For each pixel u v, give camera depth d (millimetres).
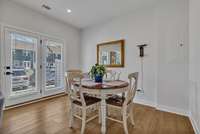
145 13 3223
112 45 3912
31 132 1900
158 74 2885
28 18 3242
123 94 2344
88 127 2094
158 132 1936
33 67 3447
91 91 1999
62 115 2537
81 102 1947
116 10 3342
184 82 2555
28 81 3342
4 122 2197
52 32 3896
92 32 4516
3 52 2781
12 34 2957
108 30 4043
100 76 2367
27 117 2418
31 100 3371
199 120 1774
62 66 4262
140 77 3336
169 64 2730
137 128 2053
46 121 2271
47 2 2920
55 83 4109
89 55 4637
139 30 3346
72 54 4625
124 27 3650
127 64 3594
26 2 2932
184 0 2531
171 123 2223
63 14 3598
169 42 2721
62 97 3895
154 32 3072
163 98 2822
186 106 2535
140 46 3244
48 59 3848
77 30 4809
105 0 2834
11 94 2953
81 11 3400
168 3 2723
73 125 2148
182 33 2561
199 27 1762
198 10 1814
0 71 2736
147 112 2727
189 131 1966
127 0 2836
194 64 2066
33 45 3428
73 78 2057
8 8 2834
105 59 4109
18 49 3096
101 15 3668
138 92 3367
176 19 2625
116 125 2166
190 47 2363
